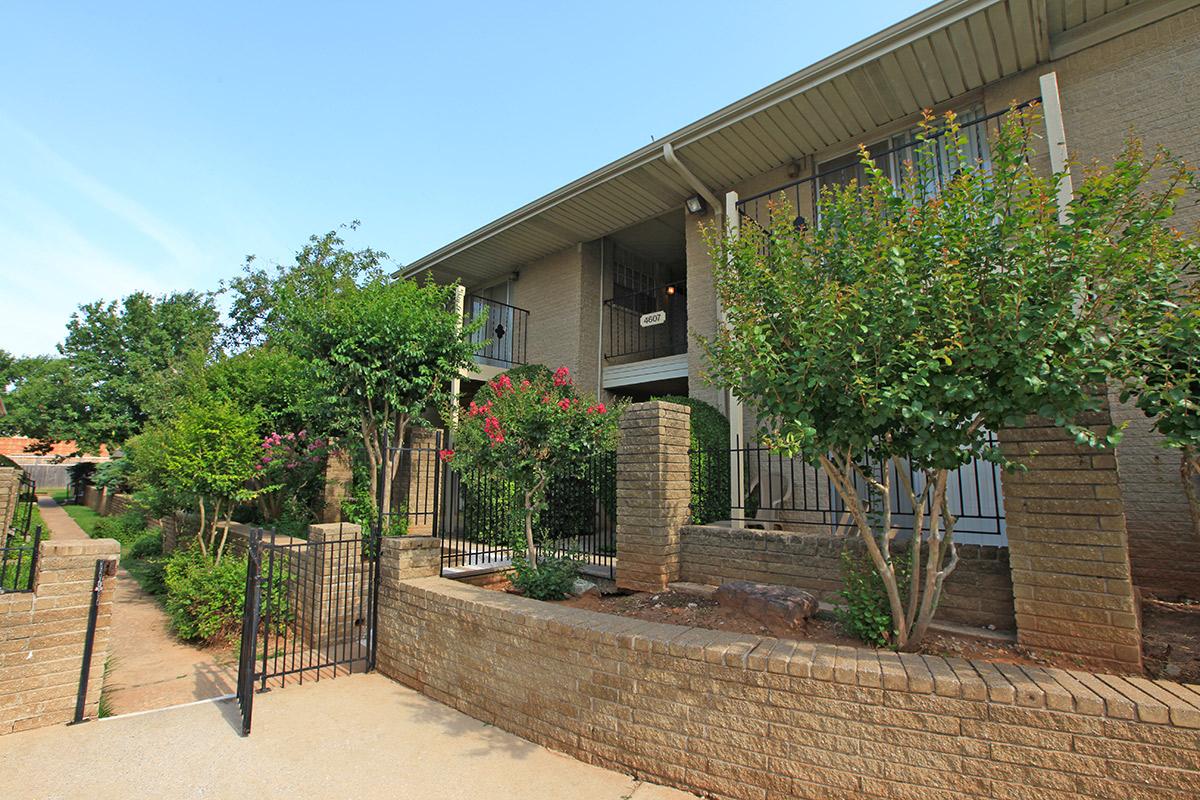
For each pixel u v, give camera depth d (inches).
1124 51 246.2
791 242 153.9
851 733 110.4
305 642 244.8
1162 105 236.2
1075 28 253.9
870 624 146.6
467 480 251.4
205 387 400.2
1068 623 127.7
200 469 305.1
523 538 242.1
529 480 231.1
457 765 139.8
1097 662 123.6
